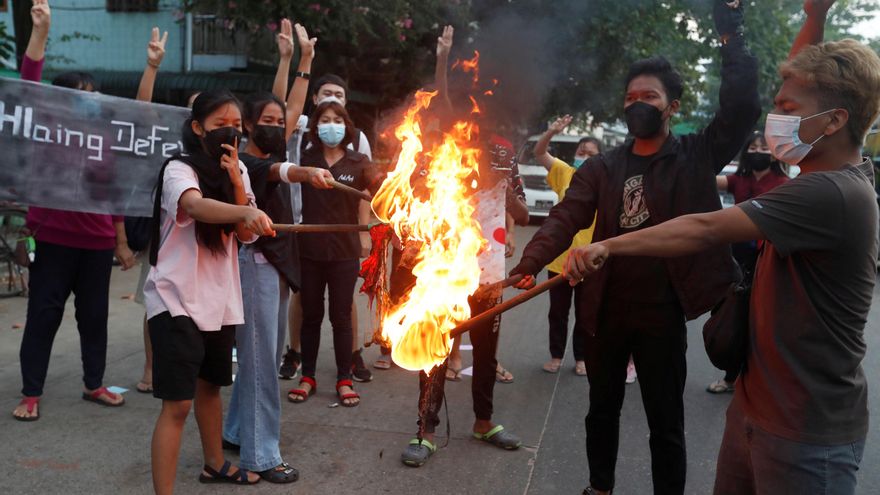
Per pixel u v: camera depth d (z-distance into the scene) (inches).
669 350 119.3
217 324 121.6
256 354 140.6
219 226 120.2
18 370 200.1
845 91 78.4
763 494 83.4
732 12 113.0
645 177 119.0
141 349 225.6
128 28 621.6
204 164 118.6
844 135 80.4
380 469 150.1
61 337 233.8
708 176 116.4
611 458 130.6
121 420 167.9
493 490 143.2
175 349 117.5
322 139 179.5
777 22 543.2
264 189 135.5
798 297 80.2
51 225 166.4
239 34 597.9
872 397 204.1
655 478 124.0
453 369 208.5
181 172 116.0
